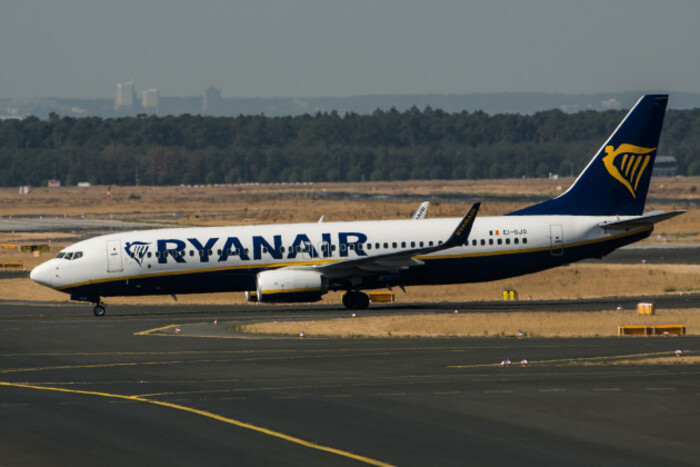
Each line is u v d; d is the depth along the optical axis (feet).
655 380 426.92
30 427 336.70
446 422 340.59
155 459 289.53
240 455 293.64
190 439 315.99
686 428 329.31
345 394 399.44
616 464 282.36
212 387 423.23
